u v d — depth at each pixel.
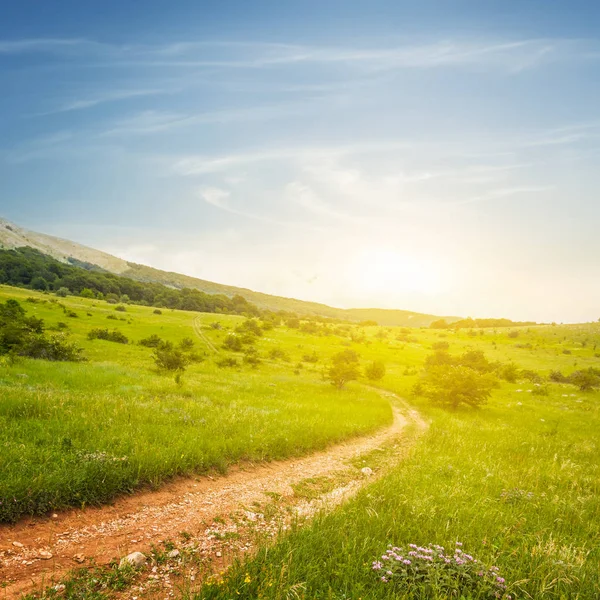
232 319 140.62
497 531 5.95
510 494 8.38
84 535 5.15
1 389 12.34
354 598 3.78
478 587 3.99
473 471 10.59
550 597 4.14
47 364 25.08
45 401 11.12
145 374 28.41
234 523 6.23
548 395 50.72
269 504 7.28
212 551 5.23
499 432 19.80
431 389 36.34
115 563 4.58
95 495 6.07
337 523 5.71
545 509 7.59
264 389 28.75
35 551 4.58
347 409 23.28
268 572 4.06
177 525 5.89
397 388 47.22
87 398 12.86
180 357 35.75
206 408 15.43
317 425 14.98
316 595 3.81
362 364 82.38
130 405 12.89
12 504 5.16
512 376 66.00
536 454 14.37
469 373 33.56
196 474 8.20
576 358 109.38
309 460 11.14
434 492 7.87
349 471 10.57
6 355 25.69
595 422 29.20
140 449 8.05
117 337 67.94
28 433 8.09
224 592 3.79
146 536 5.40
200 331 99.81
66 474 6.05
